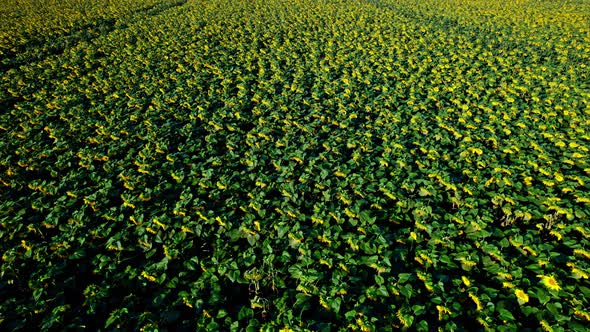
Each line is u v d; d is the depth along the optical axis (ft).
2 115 44.96
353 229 28.19
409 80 53.31
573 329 19.54
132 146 39.24
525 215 28.02
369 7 104.94
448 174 31.71
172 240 26.94
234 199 30.86
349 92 49.60
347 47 68.85
